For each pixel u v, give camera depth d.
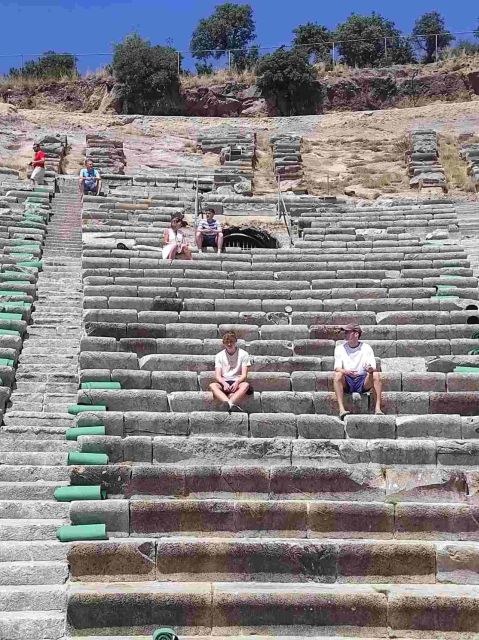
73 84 52.09
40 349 15.16
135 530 10.27
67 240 23.52
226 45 64.62
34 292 17.88
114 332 15.38
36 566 9.59
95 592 9.11
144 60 51.16
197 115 51.53
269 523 10.38
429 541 10.27
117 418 12.23
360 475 11.07
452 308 17.41
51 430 12.36
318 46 58.03
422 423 12.40
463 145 37.69
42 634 8.94
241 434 12.35
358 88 51.38
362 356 13.06
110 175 32.09
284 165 35.81
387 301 17.48
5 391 13.08
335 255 21.80
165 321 16.41
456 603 9.22
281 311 17.34
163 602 9.14
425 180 33.81
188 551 9.78
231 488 11.00
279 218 28.70
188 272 19.31
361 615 9.22
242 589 9.37
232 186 32.97
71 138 39.44
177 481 10.94
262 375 13.69
